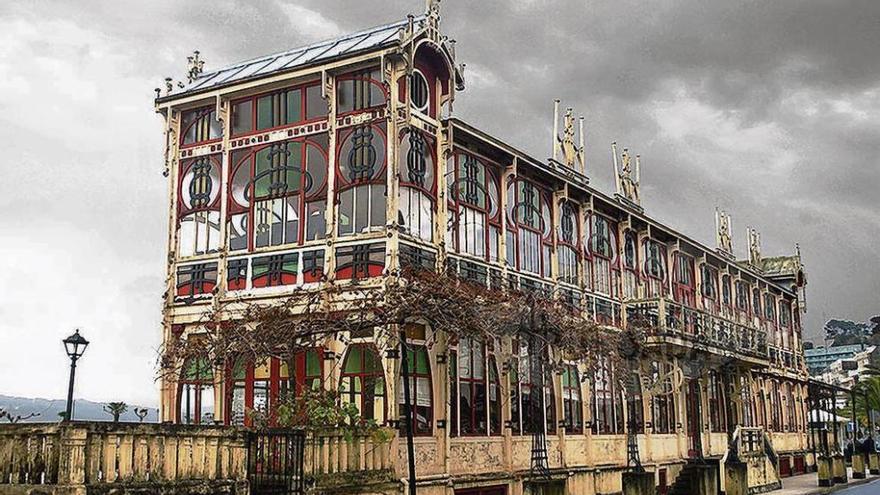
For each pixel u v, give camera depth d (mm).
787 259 53469
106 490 12984
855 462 44156
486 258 24125
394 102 20922
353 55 21297
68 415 18344
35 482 13016
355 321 19625
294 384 19859
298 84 22328
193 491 14070
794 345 51875
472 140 23703
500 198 25062
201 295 22641
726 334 35969
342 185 21250
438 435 21141
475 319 20719
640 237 33656
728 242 43312
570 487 25969
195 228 23266
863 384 80938
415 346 20875
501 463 23406
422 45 21922
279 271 21578
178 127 24062
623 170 33406
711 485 28797
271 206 22188
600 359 28891
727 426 39031
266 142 22500
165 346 22047
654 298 31141
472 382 22797
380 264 20359
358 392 20250
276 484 15617
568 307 26016
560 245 27984
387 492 18516
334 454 17438
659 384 31938
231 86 22953
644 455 30891
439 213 22062
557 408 26359
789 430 49188
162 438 13914
